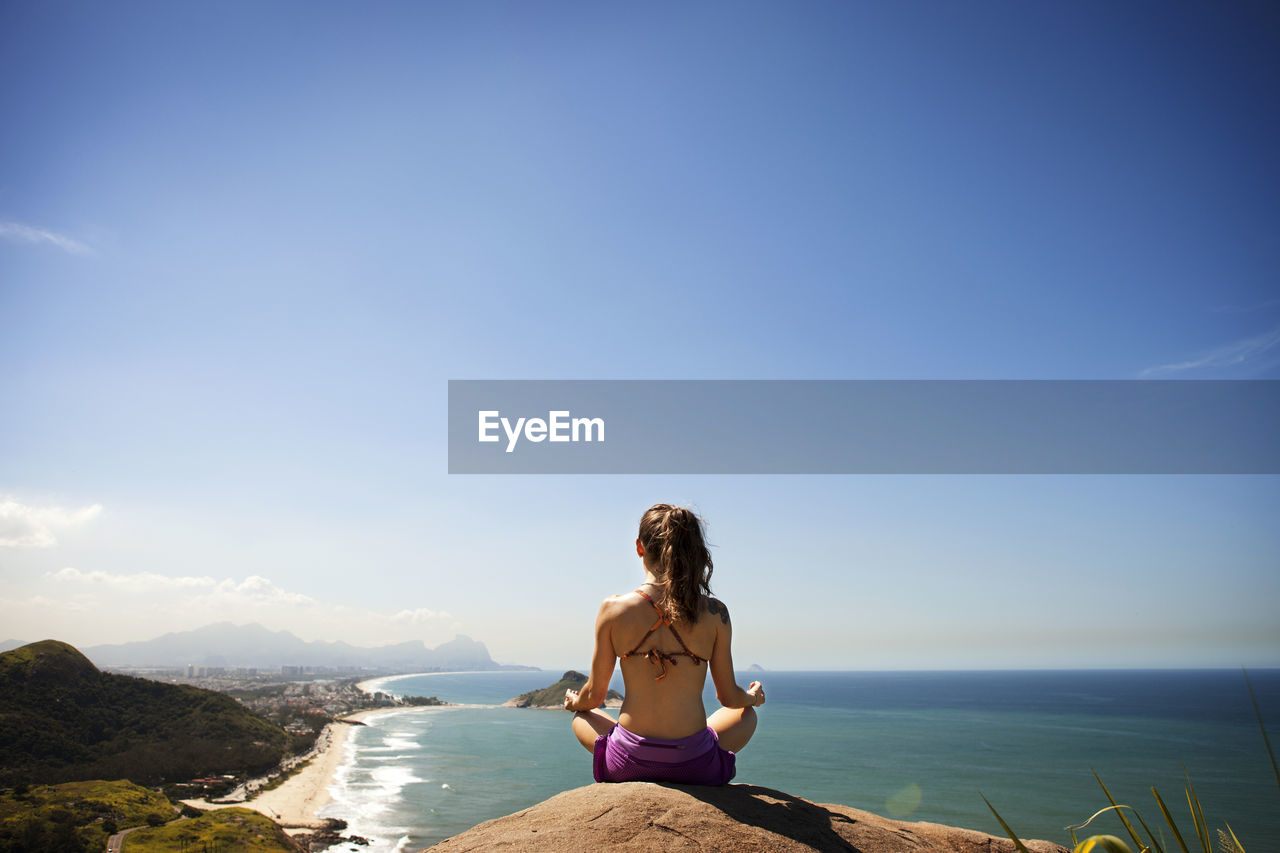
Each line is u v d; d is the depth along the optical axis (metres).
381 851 48.03
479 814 60.69
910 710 174.88
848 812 3.31
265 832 48.00
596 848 2.46
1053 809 56.56
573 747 114.19
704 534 3.40
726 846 2.54
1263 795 60.19
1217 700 195.75
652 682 3.30
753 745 101.50
